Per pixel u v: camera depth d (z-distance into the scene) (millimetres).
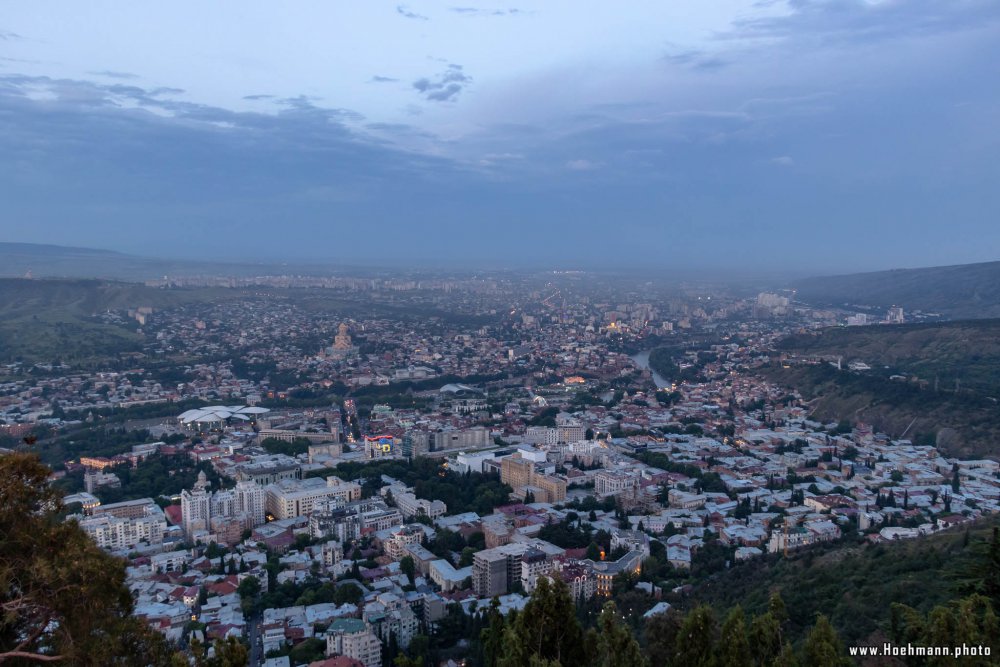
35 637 80562
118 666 85375
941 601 189000
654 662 151500
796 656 117625
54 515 86688
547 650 118625
